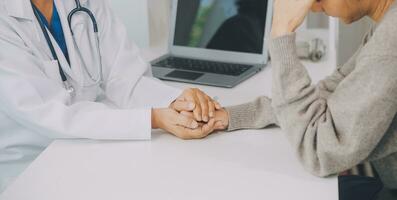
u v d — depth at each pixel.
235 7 1.74
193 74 1.67
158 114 1.20
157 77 1.65
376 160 1.10
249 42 1.74
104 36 1.59
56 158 1.07
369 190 1.23
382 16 0.97
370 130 0.90
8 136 1.40
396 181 1.13
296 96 0.98
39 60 1.36
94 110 1.22
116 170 1.01
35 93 1.25
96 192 0.92
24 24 1.38
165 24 2.14
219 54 1.79
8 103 1.25
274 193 0.90
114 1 1.97
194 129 1.15
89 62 1.52
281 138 1.14
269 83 1.59
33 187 0.95
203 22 1.81
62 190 0.94
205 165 1.01
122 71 1.56
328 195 0.89
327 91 1.23
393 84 0.88
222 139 1.15
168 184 0.94
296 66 0.99
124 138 1.17
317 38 1.88
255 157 1.05
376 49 0.89
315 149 0.97
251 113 1.21
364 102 0.90
